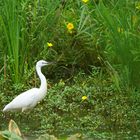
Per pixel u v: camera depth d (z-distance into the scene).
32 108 14.85
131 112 14.34
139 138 12.77
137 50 14.97
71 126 13.80
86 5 16.67
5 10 16.47
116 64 15.54
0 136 9.77
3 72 16.83
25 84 16.50
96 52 16.88
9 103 14.84
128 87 15.12
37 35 17.02
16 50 16.34
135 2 16.48
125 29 15.59
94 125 13.73
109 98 15.40
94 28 16.78
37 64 15.12
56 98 15.55
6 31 16.52
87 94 15.62
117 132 13.27
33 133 13.34
